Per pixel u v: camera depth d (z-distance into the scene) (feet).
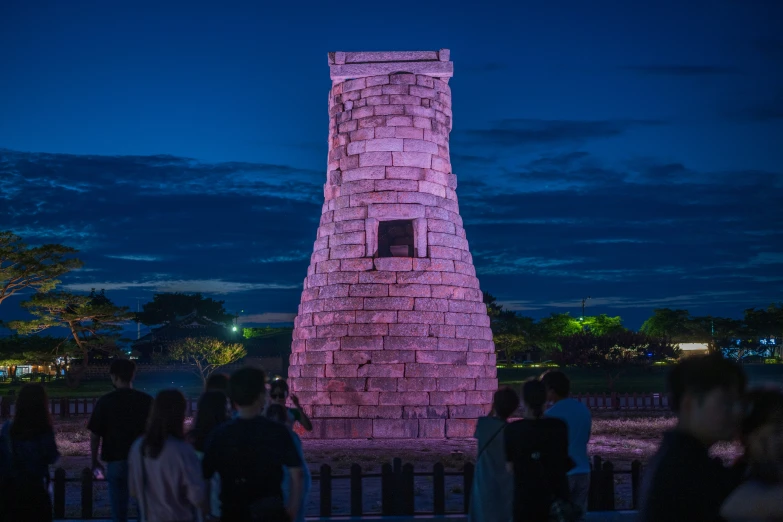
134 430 35.70
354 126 102.37
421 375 95.09
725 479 18.17
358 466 44.65
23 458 32.63
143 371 310.04
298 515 31.09
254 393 26.37
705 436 18.53
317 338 98.12
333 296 98.37
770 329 384.27
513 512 30.04
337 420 94.38
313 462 76.43
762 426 17.99
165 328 341.00
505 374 301.63
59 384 277.44
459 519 43.32
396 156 100.48
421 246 99.09
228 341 322.75
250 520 25.36
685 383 18.63
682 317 403.13
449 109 106.01
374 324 96.32
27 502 32.45
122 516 35.58
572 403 35.73
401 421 93.76
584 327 446.60
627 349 216.74
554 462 30.09
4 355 268.21
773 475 17.61
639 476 45.09
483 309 102.83
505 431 30.78
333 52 103.76
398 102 101.65
